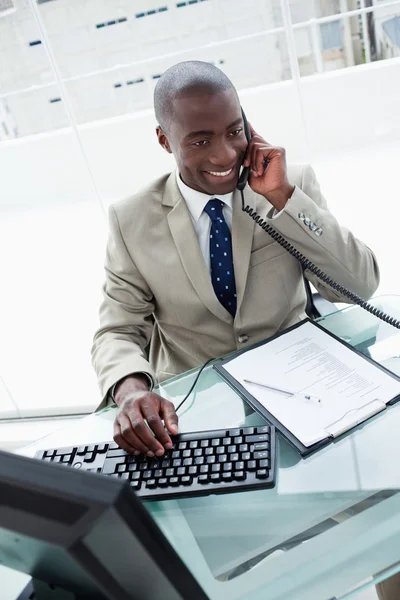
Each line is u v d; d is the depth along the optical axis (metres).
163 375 1.39
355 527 0.77
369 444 0.88
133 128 5.31
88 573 0.47
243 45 17.83
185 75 1.09
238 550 0.78
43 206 5.27
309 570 0.73
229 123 1.11
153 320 1.46
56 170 5.39
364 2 8.33
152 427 0.97
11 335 2.99
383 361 1.06
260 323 1.30
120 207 1.35
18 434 2.24
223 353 1.34
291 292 1.31
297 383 1.02
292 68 2.76
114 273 1.36
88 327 2.89
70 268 3.71
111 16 19.33
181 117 1.10
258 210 1.27
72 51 19.67
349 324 1.20
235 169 1.19
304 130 2.91
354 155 4.36
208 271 1.28
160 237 1.31
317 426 0.92
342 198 3.57
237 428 0.95
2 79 18.92
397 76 4.52
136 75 20.41
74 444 1.06
